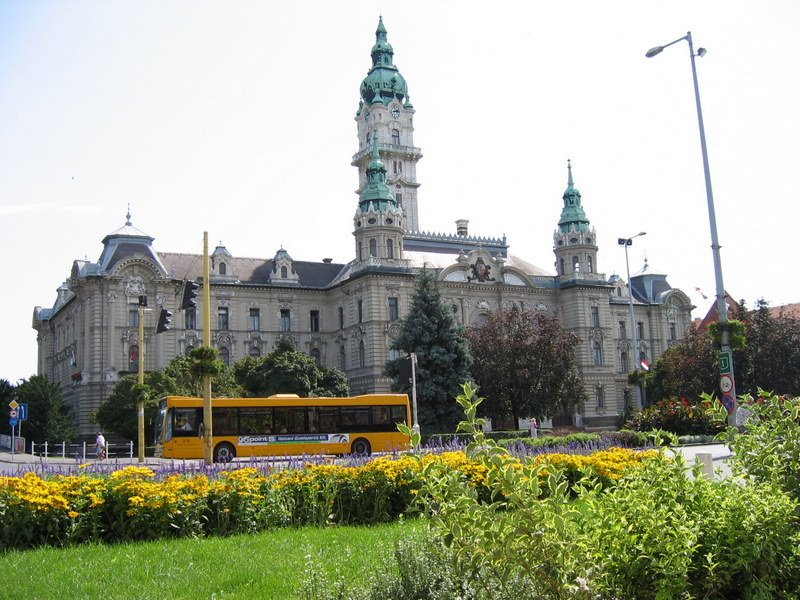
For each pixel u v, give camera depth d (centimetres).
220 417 5772
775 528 1023
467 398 948
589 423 12206
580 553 924
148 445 8206
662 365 9194
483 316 11694
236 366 9431
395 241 11019
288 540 1889
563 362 9138
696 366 8044
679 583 957
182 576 1512
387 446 5672
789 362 8019
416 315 8594
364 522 2223
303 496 2227
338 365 11306
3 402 9906
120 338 10175
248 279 11344
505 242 13612
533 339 9231
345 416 5988
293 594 1313
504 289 11962
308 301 11569
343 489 2270
